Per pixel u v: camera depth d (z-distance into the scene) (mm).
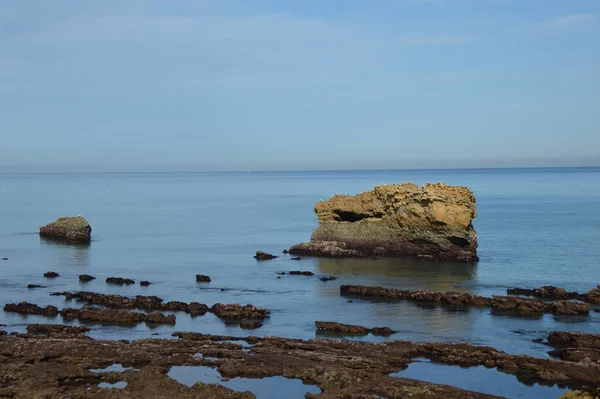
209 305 67750
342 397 40875
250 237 127500
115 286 78250
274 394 42406
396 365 47719
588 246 108375
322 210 104812
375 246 98938
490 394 42469
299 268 89438
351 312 64062
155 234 133125
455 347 50000
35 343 51250
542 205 199375
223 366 46438
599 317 61250
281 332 57406
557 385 44188
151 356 48500
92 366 46906
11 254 104875
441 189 98750
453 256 93438
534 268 87938
